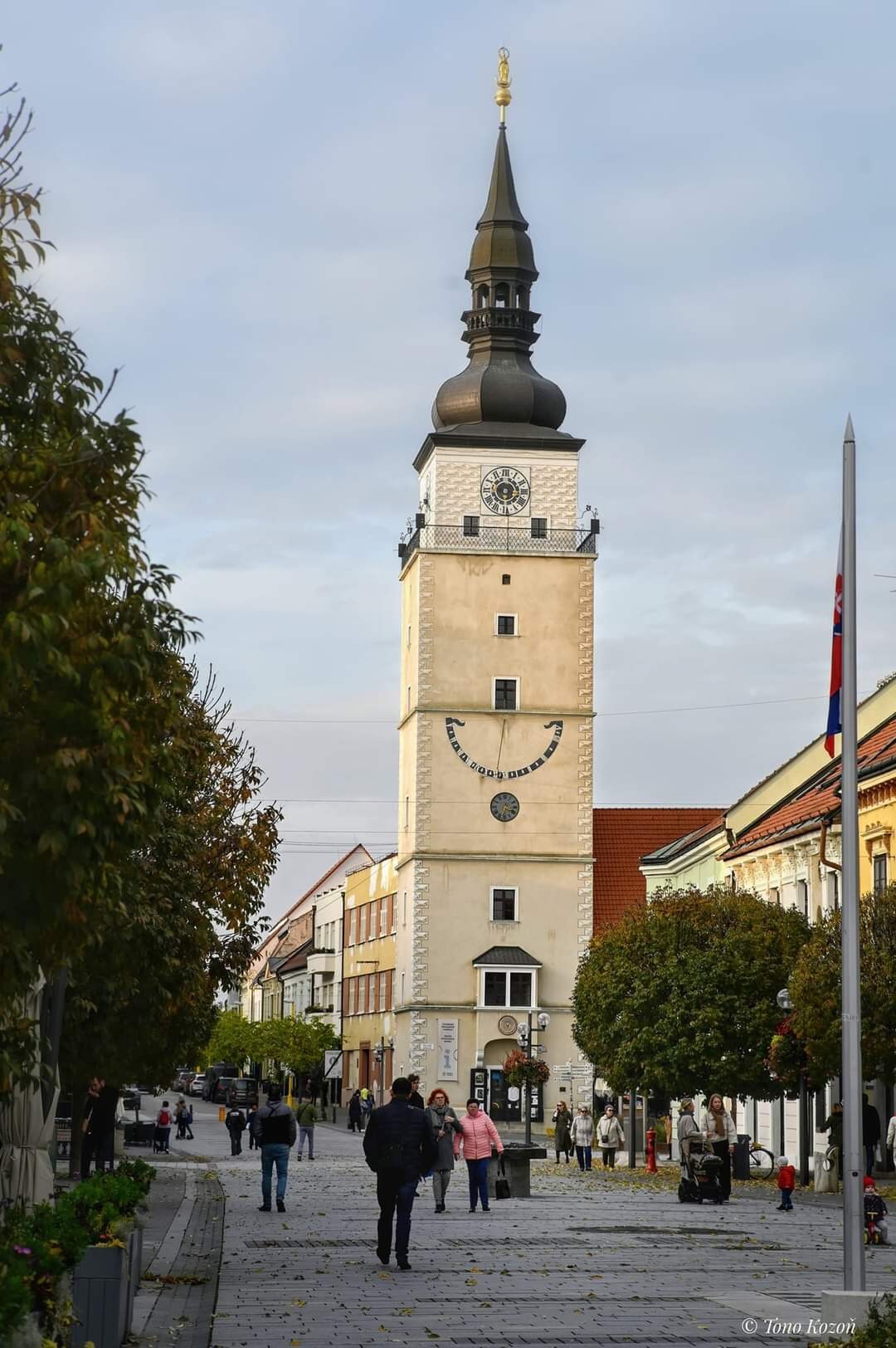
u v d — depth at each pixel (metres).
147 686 13.33
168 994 34.66
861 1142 18.00
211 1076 153.75
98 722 12.52
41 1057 20.47
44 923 12.84
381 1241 23.53
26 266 14.54
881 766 47.72
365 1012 114.50
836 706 19.67
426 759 93.19
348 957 122.44
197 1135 92.44
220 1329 17.20
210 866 41.00
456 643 94.12
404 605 100.88
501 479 96.19
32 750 12.55
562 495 96.38
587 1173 52.91
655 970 53.47
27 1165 20.33
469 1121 34.94
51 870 12.57
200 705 41.28
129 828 12.97
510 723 93.75
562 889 92.94
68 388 14.45
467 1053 91.19
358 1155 67.56
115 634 13.20
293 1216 33.16
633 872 97.81
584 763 93.94
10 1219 13.77
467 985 91.75
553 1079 91.00
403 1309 18.81
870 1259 24.53
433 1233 29.17
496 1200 39.06
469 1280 21.62
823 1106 50.59
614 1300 19.66
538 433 96.75
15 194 14.36
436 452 96.25
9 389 14.41
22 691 12.72
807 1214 34.38
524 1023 91.12
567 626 94.88
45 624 11.91
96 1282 14.55
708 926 53.84
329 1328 17.31
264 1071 144.00
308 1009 138.75
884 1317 12.84
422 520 95.81
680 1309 18.80
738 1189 43.22
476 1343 16.27
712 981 52.22
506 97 100.69
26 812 12.52
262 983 189.25
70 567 12.12
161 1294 20.23
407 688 98.38
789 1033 43.84
